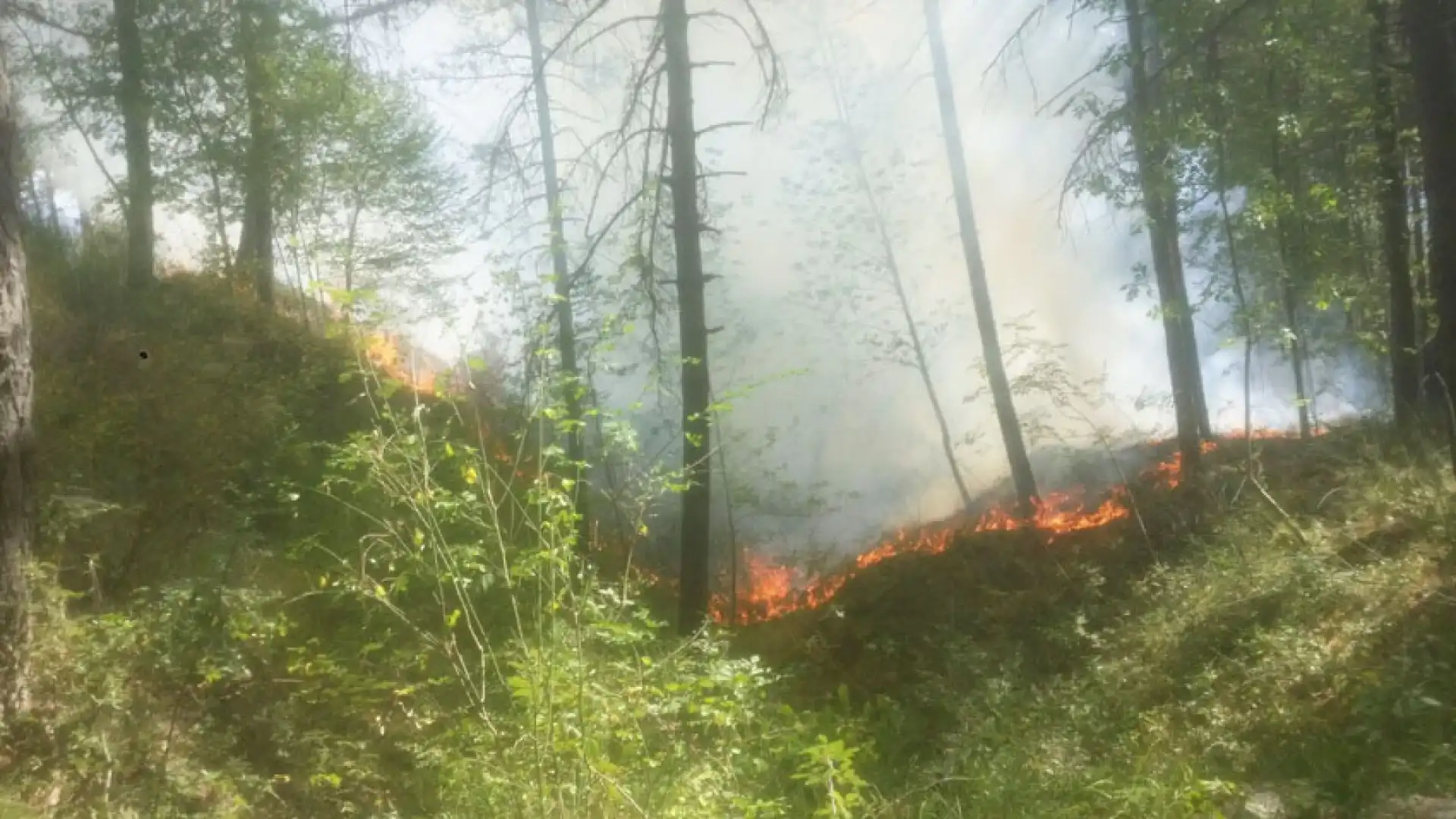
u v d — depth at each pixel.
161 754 5.12
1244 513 10.27
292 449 9.07
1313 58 10.92
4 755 4.79
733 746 6.13
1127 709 7.38
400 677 6.70
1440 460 8.56
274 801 5.48
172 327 11.77
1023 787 6.17
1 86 5.43
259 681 6.27
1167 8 11.02
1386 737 5.67
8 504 5.16
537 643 5.01
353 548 8.36
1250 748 6.08
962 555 11.91
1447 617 6.38
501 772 5.01
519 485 10.59
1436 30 8.55
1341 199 12.45
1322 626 7.13
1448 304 8.55
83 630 5.53
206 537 7.10
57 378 8.82
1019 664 8.66
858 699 9.95
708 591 10.49
